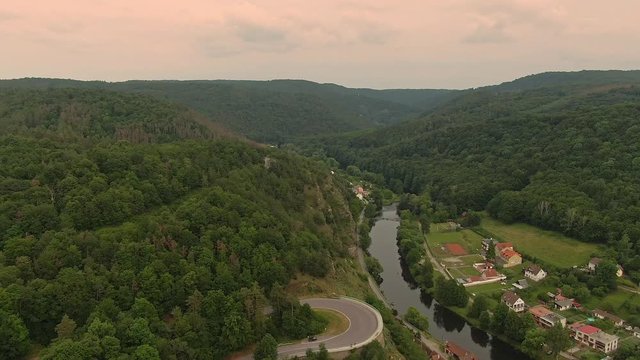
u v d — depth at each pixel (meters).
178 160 143.62
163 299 93.56
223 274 101.12
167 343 84.12
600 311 137.00
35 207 102.25
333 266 136.75
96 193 113.69
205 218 114.94
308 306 104.44
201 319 91.19
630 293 148.75
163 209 120.12
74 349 75.50
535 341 121.12
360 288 135.75
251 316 97.00
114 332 80.56
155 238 102.12
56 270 90.69
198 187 138.75
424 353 113.88
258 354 90.56
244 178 152.88
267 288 109.56
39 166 120.19
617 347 118.38
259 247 114.75
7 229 98.19
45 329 85.38
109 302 85.88
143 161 134.25
